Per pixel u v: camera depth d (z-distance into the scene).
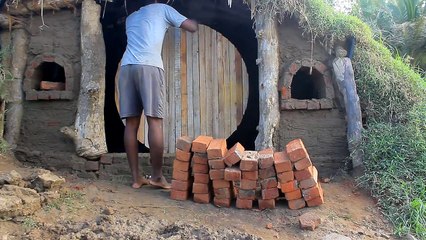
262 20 4.99
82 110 4.89
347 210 3.98
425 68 8.62
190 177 4.18
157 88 4.38
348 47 5.17
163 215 3.71
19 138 5.12
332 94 5.02
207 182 4.02
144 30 4.45
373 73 5.02
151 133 4.38
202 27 5.75
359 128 4.77
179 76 5.71
